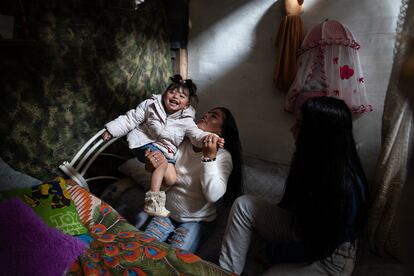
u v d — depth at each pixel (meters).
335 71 2.07
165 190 1.78
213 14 2.78
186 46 3.01
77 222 1.63
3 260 1.29
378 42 2.07
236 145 1.78
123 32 2.44
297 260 1.51
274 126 2.64
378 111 2.14
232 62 2.76
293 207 1.41
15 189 1.68
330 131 1.27
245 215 1.50
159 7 2.77
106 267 1.35
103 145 2.37
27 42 1.84
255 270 1.66
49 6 2.00
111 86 2.41
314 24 2.30
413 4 1.08
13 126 1.93
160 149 1.73
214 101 2.95
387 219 1.52
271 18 2.48
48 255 1.35
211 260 1.71
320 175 1.28
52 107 2.10
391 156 1.47
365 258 1.64
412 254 0.47
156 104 1.74
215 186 1.54
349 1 2.14
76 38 2.16
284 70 2.31
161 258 1.40
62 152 2.19
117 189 2.33
